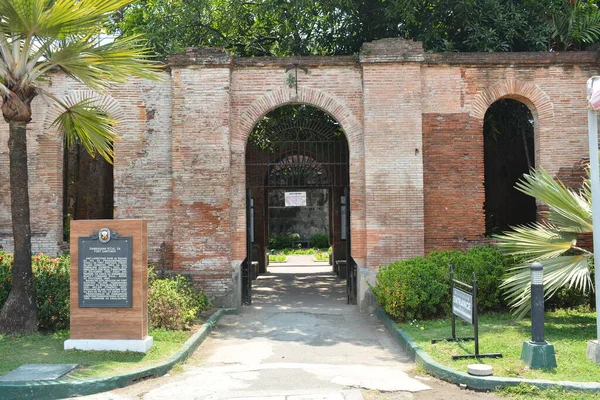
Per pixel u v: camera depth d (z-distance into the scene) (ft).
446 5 46.24
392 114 37.78
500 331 28.14
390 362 25.17
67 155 51.39
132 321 25.14
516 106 47.11
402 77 37.93
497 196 57.31
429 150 38.81
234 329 32.78
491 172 58.59
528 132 49.62
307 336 30.91
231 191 38.68
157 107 39.70
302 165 42.65
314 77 38.91
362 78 38.45
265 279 58.49
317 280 57.36
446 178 38.81
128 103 39.75
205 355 26.78
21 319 27.89
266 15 54.80
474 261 32.81
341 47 52.16
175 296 30.94
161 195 39.52
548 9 45.83
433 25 47.57
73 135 33.73
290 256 95.35
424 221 38.50
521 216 51.39
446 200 38.75
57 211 39.93
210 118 38.01
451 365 22.20
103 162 58.80
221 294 37.70
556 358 22.74
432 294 31.32
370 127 37.76
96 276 25.23
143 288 25.49
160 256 39.17
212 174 37.88
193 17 53.01
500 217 56.59
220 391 20.43
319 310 38.65
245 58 38.73
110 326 25.17
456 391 20.29
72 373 21.50
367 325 33.73
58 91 39.70
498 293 32.53
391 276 31.94
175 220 37.88
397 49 37.88
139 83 39.83
